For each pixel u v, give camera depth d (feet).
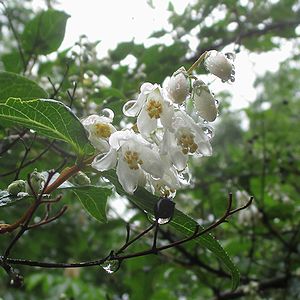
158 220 0.47
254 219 1.22
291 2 1.20
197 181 1.35
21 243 1.48
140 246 1.18
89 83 0.93
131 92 1.05
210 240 0.49
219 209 1.30
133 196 0.46
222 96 1.71
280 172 1.40
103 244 1.61
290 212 1.23
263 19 1.19
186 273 1.34
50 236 1.50
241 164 1.38
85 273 1.60
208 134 0.46
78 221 1.49
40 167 0.84
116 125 0.61
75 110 0.92
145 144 0.43
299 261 1.26
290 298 1.29
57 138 0.46
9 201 0.47
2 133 0.72
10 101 0.43
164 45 1.07
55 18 0.90
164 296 1.35
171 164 0.44
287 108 1.70
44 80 0.99
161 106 0.43
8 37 1.46
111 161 0.43
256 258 1.33
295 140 1.62
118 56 1.02
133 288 1.25
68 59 0.91
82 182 0.49
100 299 1.37
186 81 0.42
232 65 0.45
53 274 1.52
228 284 1.36
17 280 0.47
